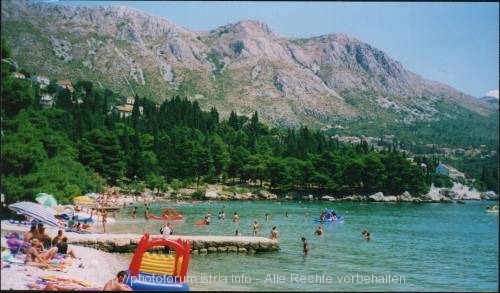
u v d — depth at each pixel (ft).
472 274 145.48
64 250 125.49
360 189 595.47
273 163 554.87
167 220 275.80
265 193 531.91
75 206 245.04
